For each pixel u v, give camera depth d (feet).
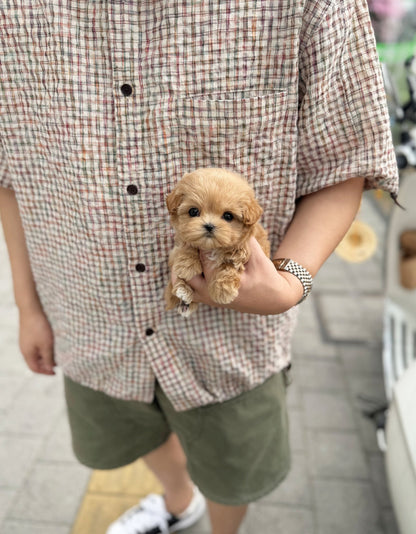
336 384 9.52
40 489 6.95
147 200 3.26
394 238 8.12
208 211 2.66
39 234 3.81
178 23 2.90
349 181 3.29
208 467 4.33
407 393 5.19
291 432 8.20
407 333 8.71
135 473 7.25
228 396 4.03
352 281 14.51
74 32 2.98
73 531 6.35
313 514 6.64
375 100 3.03
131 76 3.00
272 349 3.96
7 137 3.44
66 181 3.35
